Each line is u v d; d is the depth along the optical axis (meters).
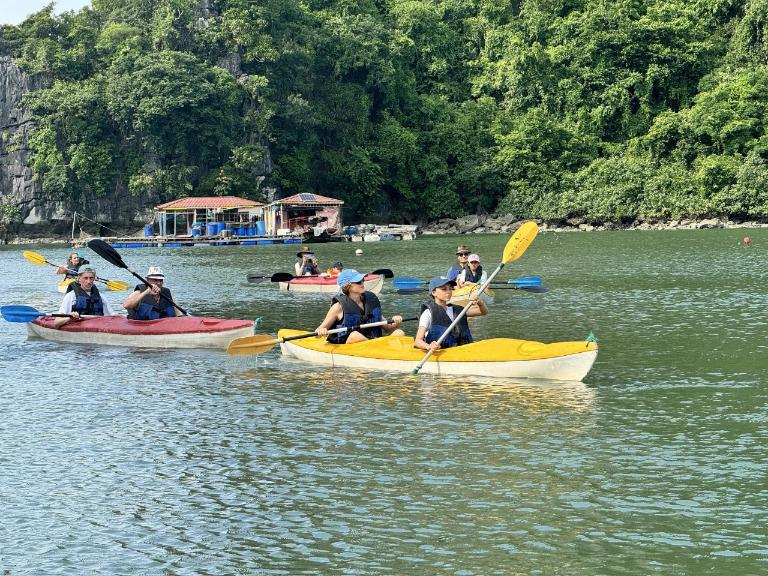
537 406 12.92
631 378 14.61
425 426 11.99
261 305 25.34
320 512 9.16
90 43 90.12
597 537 8.45
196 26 90.75
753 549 8.15
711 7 104.50
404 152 95.44
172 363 16.69
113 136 85.25
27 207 84.88
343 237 73.94
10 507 9.47
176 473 10.38
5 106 85.88
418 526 8.77
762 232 69.12
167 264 45.25
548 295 26.48
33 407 13.42
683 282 29.23
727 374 14.77
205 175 85.38
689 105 99.25
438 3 116.19
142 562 8.16
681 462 10.40
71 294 19.97
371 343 15.87
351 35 97.06
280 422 12.34
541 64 101.62
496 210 94.56
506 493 9.53
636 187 87.75
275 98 91.38
